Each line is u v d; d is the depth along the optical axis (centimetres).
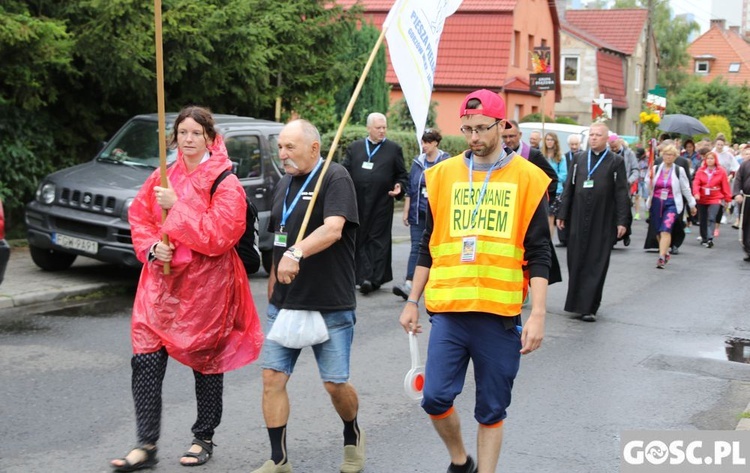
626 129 5434
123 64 1279
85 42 1260
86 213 1026
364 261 1100
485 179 451
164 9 1289
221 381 539
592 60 4866
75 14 1281
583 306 998
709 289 1262
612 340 910
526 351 439
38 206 1065
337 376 503
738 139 5644
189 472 520
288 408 502
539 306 440
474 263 445
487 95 447
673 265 1520
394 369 766
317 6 1661
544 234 447
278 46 1585
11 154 1293
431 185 463
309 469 531
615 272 1413
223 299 521
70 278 1080
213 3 1417
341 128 498
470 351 452
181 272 511
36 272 1111
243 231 515
